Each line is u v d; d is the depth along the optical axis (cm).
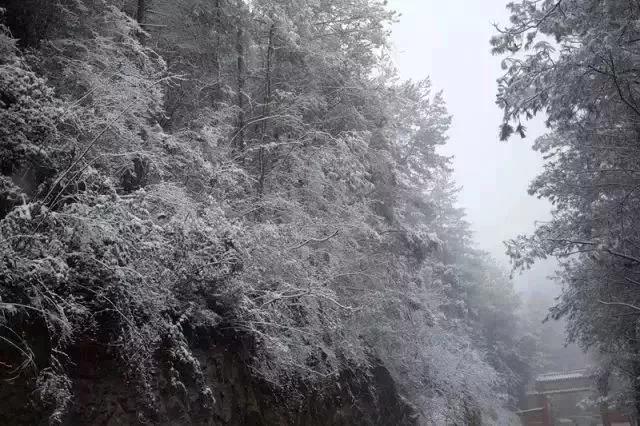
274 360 865
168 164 815
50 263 502
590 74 1205
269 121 1250
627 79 1159
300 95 1237
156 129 847
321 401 1066
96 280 579
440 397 2033
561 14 1237
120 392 598
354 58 1497
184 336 709
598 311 1591
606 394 2273
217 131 942
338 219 1204
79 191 605
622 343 1720
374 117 1552
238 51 1176
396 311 1742
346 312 1047
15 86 560
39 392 517
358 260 1337
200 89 1127
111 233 548
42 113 579
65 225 545
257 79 1320
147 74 866
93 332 588
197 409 692
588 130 1359
